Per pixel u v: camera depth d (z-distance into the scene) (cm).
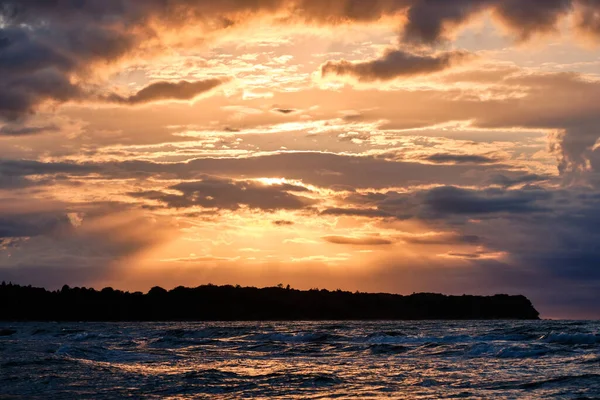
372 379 3700
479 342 5891
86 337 8875
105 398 3166
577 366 3988
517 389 3209
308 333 8562
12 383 3622
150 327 16412
